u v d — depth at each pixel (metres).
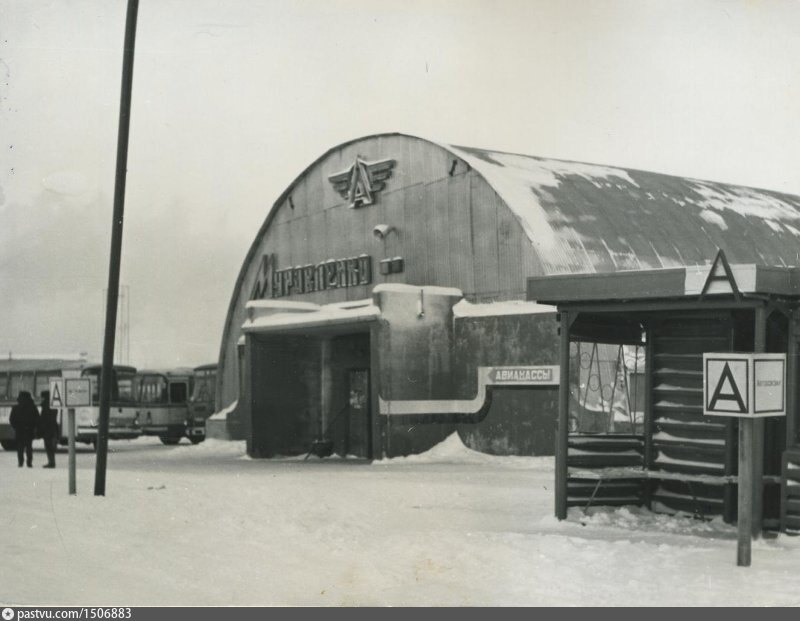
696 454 14.89
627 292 13.49
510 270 31.42
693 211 37.12
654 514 15.41
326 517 15.64
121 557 11.73
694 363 14.98
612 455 15.45
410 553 11.91
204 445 39.84
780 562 11.27
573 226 32.28
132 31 17.44
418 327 31.20
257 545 12.66
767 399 11.06
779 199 42.81
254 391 34.00
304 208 39.50
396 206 35.31
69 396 17.89
